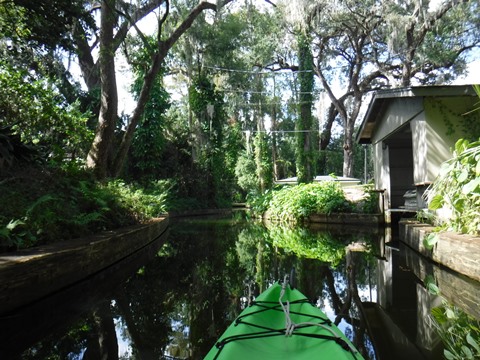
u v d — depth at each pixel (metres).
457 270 5.65
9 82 9.69
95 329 3.97
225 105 29.80
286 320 2.94
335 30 25.77
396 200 15.54
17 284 4.11
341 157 46.34
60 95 16.14
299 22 21.16
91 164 11.80
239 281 6.29
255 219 22.02
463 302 4.64
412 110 10.65
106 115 11.88
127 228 8.67
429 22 21.00
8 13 9.54
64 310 4.59
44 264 4.61
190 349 3.44
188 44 23.38
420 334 3.62
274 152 35.91
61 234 6.33
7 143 6.79
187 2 18.25
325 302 4.85
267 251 9.48
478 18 23.91
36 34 10.19
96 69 18.50
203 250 9.90
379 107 13.29
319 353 2.48
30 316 4.35
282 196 19.06
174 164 25.98
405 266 7.05
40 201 5.51
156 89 22.38
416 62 26.30
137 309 4.71
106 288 5.67
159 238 12.11
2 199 5.53
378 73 28.17
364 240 10.95
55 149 9.77
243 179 33.34
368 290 5.42
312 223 16.44
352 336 3.61
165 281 6.29
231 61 27.83
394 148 15.72
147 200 13.81
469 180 5.98
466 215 6.19
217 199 29.72
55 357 3.23
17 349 3.42
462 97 9.96
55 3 9.44
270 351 2.61
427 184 9.79
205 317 4.40
